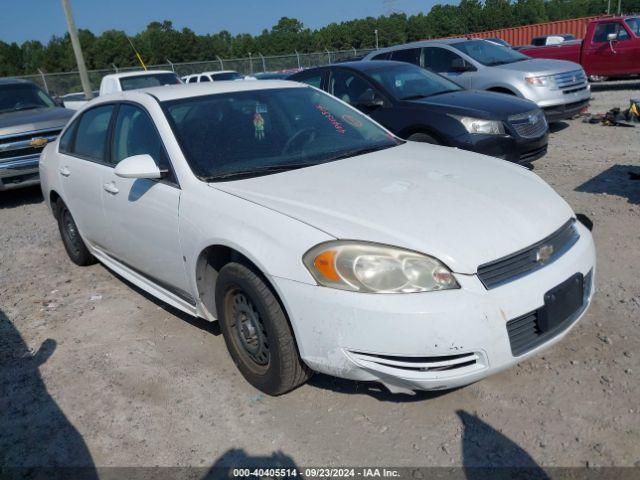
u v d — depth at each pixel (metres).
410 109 6.85
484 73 9.77
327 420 2.93
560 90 9.52
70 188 4.73
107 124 4.35
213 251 3.23
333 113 4.24
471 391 3.04
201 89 4.04
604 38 14.13
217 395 3.21
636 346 3.29
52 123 8.28
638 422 2.70
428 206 2.87
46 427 3.08
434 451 2.66
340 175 3.31
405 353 2.50
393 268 2.54
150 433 2.96
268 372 3.00
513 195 3.08
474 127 6.40
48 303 4.67
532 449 2.61
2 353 3.90
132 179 3.80
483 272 2.60
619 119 10.25
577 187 6.51
